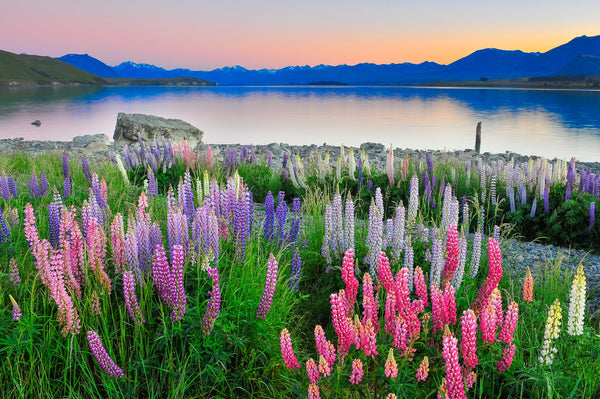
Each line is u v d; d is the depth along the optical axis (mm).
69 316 3752
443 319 3770
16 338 3678
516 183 9977
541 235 8711
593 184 9422
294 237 6383
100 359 3535
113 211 7402
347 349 3510
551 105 79875
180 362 3893
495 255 4195
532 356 4090
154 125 21938
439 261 5039
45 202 7742
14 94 129250
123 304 4336
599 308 5969
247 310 4453
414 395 3420
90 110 65375
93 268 4211
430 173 10852
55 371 3816
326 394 3332
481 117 55562
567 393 3580
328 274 5859
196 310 4188
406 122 49594
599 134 36625
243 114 61812
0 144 22297
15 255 5027
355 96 146375
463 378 3359
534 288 6000
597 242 8273
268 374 4262
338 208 5789
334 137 34938
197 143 22906
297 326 5141
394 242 5602
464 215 7176
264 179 11734
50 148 20500
